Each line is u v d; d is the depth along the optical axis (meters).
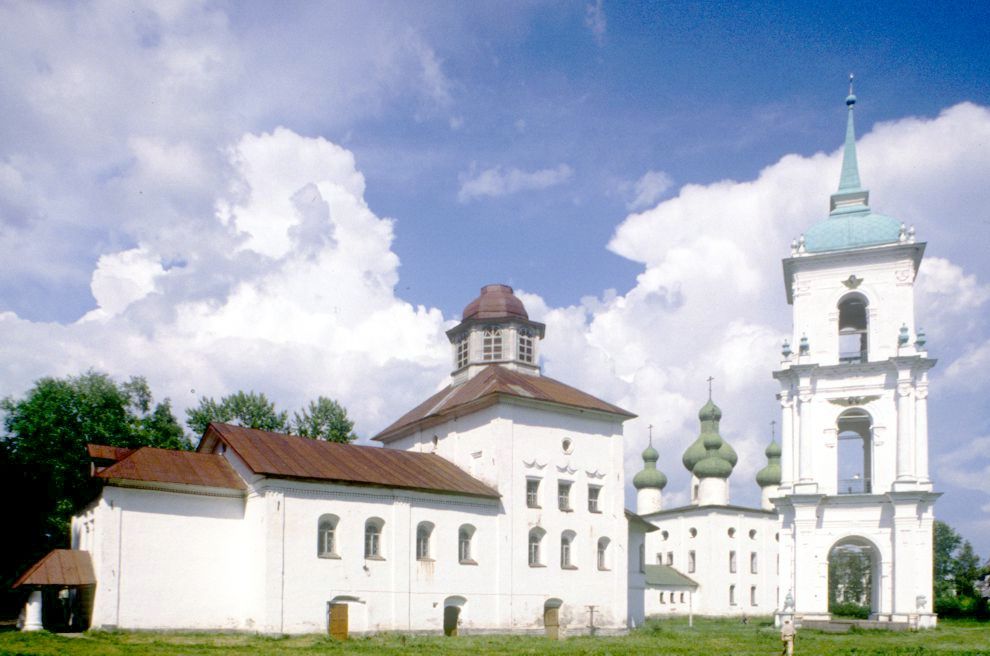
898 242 68.19
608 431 64.25
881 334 67.50
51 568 45.41
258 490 48.25
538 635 56.88
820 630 60.53
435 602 52.69
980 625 69.81
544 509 59.28
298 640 45.25
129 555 45.94
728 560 109.56
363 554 50.28
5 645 36.75
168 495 47.62
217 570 48.25
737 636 57.53
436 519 53.91
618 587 61.88
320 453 52.88
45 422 66.94
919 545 62.56
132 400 74.56
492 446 58.25
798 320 70.00
